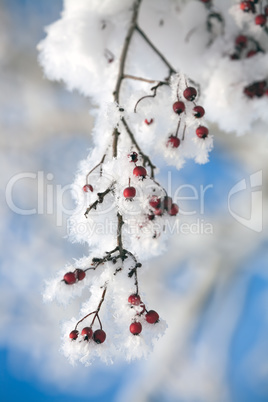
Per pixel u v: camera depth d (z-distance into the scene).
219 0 0.74
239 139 1.37
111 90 0.68
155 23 0.72
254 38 0.70
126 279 0.54
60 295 0.54
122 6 0.71
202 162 0.57
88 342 0.52
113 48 0.70
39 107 1.65
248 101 0.69
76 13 0.71
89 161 0.56
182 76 0.56
